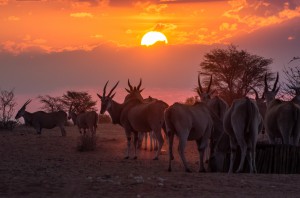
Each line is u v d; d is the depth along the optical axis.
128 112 33.44
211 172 27.22
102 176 23.28
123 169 26.98
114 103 35.50
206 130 27.31
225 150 28.44
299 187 21.09
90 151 35.75
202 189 20.44
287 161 26.69
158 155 32.12
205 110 27.50
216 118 28.11
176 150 37.94
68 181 21.53
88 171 25.80
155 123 32.03
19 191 19.66
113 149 37.12
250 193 19.81
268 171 26.91
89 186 20.58
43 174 23.78
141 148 38.00
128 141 33.41
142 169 27.17
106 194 19.33
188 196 19.14
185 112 26.33
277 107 29.53
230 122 26.70
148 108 32.28
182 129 26.16
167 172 25.77
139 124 32.59
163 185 20.98
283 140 28.80
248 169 27.22
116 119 35.31
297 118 28.59
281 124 28.81
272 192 20.06
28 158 31.66
